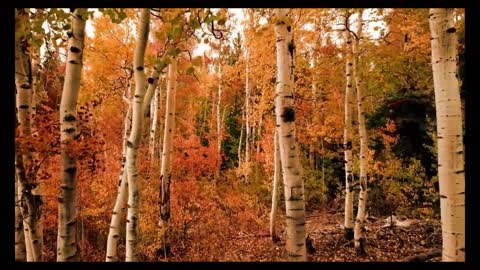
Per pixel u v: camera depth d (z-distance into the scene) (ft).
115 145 42.04
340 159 53.88
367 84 33.47
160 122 51.67
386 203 42.29
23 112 12.96
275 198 34.24
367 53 29.76
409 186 35.99
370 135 43.52
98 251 34.81
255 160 56.54
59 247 11.72
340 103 42.39
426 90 38.01
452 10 9.60
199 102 63.62
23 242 14.12
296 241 12.01
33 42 13.43
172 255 30.55
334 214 46.47
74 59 11.98
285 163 12.28
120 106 38.17
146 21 14.15
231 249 31.89
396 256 27.43
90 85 30.89
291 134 12.28
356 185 44.96
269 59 31.07
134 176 15.48
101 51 29.89
